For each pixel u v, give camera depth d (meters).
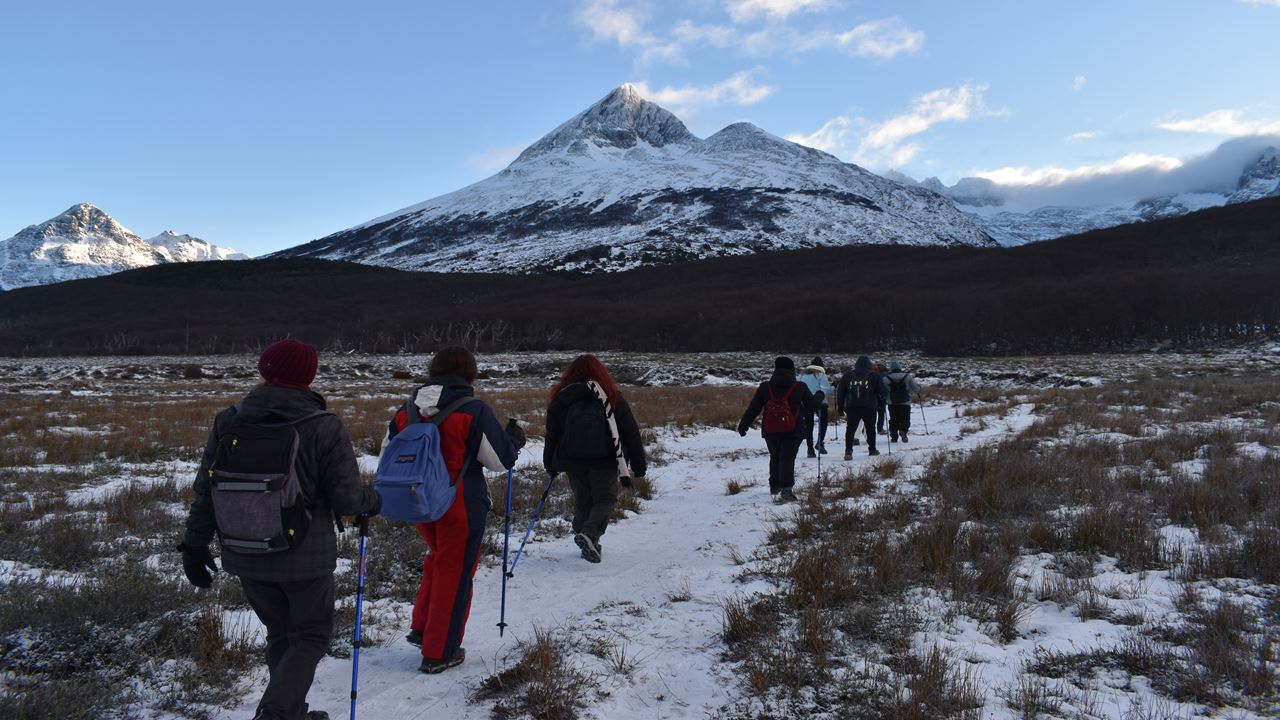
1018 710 3.46
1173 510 6.79
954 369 42.72
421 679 4.12
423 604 4.51
